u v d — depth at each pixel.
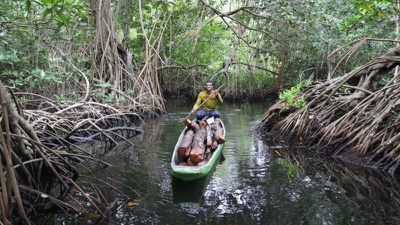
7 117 5.21
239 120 14.29
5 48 9.77
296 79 19.45
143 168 8.16
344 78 9.89
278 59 20.33
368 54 14.35
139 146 10.20
